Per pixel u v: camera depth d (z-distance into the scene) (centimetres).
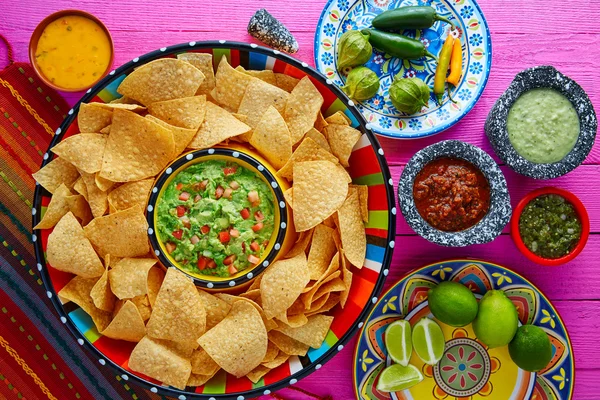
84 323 75
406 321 81
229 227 74
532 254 79
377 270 75
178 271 72
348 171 79
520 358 80
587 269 84
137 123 72
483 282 82
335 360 84
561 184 84
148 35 83
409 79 81
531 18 85
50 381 82
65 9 82
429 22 82
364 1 84
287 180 77
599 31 85
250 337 72
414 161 76
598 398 84
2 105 81
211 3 84
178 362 72
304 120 74
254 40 83
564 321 85
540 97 79
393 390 81
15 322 82
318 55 83
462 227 78
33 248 82
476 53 83
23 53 83
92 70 80
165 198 74
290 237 75
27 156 82
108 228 72
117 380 83
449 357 84
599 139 84
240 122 74
